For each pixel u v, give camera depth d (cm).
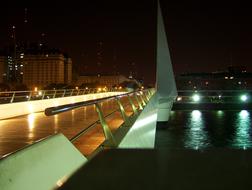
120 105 1312
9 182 296
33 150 376
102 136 1168
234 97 13862
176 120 8088
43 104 3112
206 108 11494
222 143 4891
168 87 5766
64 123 1820
